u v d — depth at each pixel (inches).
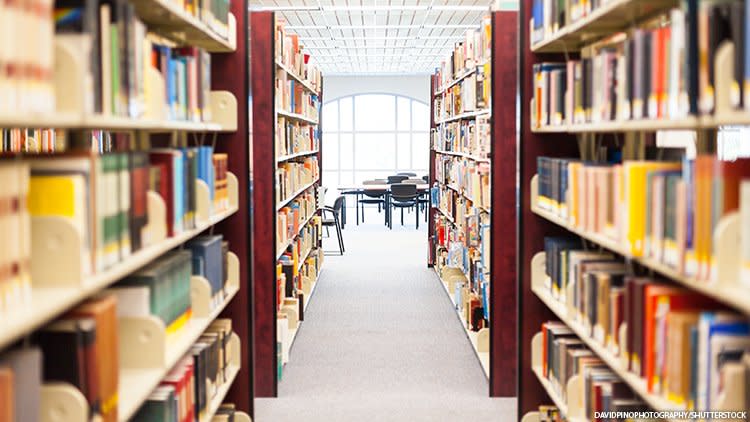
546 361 138.9
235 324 150.0
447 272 309.9
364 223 592.7
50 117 59.4
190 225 110.0
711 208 67.8
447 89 308.3
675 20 75.6
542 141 145.6
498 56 173.6
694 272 71.1
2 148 177.3
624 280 99.0
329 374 197.5
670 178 77.7
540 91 136.3
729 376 66.1
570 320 119.6
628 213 86.7
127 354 90.6
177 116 104.8
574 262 118.6
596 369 112.0
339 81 769.6
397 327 248.8
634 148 123.7
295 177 254.5
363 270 364.5
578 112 114.6
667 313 81.7
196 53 116.0
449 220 309.7
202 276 119.6
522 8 145.1
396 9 379.9
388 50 559.5
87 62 66.9
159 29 117.4
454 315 266.2
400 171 778.2
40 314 57.1
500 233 177.5
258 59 187.3
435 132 372.2
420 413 168.1
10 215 59.8
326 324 253.4
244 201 147.9
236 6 146.3
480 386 187.2
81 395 67.6
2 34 53.6
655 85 81.5
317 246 348.5
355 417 165.8
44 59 60.9
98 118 68.2
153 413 93.6
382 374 197.3
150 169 93.7
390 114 776.3
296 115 242.5
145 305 91.0
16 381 60.8
